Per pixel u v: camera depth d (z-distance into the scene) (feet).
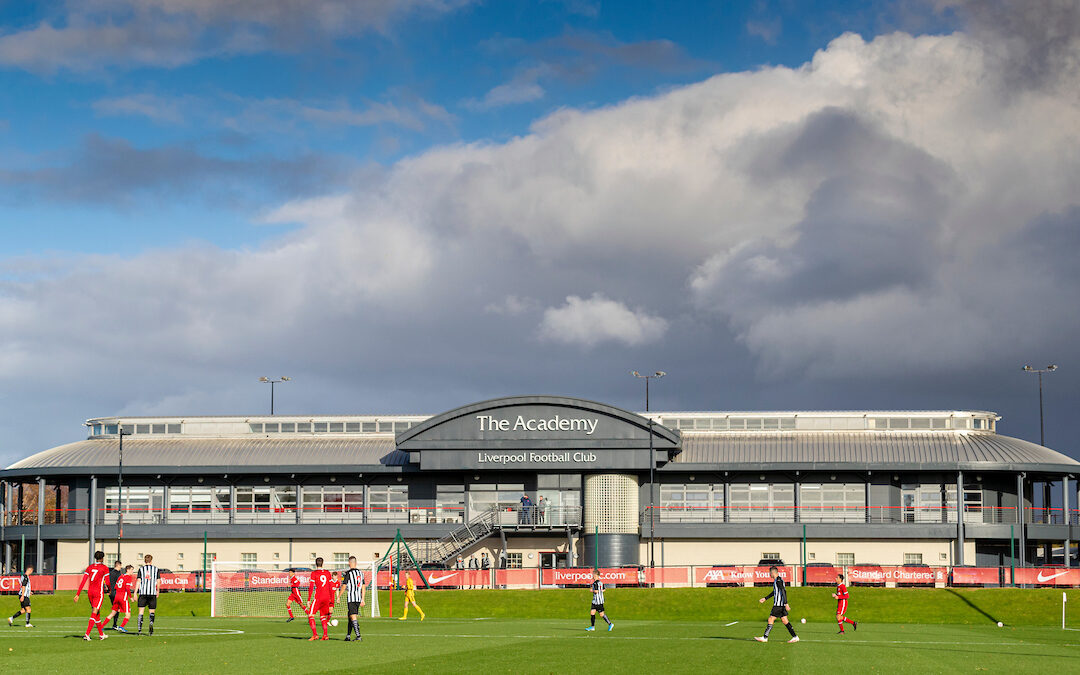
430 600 201.67
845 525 263.08
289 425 304.71
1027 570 207.92
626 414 263.70
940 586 210.59
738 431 288.30
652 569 214.28
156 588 132.67
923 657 109.40
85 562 275.39
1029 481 279.08
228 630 139.95
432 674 87.66
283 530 272.51
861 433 284.20
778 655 107.45
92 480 277.64
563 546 269.23
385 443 291.17
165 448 290.97
